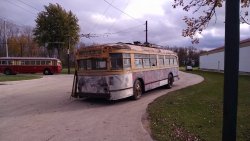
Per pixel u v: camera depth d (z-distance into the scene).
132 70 15.15
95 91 14.34
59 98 16.39
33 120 10.36
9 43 84.94
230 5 4.19
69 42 61.59
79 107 13.25
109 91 13.97
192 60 112.75
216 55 59.47
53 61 50.81
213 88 20.19
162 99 14.73
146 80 16.88
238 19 4.19
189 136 7.88
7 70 50.31
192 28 8.51
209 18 8.32
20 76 42.31
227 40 4.22
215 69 60.50
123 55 14.38
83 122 9.99
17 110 12.48
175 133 8.16
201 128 8.90
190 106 12.70
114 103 14.38
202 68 75.44
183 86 23.08
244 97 15.33
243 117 10.41
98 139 7.81
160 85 19.41
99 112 11.94
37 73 53.78
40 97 16.89
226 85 4.26
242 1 7.86
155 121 9.80
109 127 9.18
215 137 7.90
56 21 63.94
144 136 8.01
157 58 18.95
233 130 4.26
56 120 10.34
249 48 38.50
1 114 11.57
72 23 65.75
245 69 39.94
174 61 22.69
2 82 29.73
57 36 64.56
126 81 14.49
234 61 4.20
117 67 14.09
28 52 88.69
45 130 8.85
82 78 14.77
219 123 9.55
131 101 14.97
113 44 14.42
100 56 14.18
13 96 17.44
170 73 21.55
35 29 65.12
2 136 8.20
